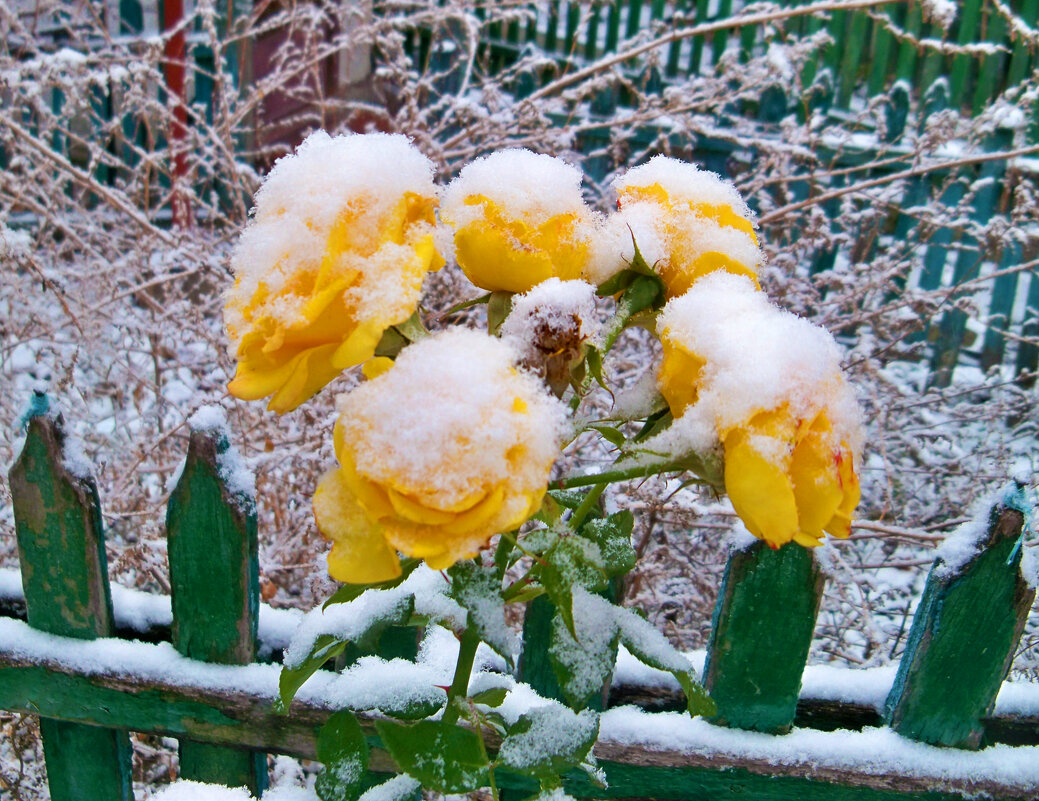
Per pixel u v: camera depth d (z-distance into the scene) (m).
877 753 0.77
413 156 0.50
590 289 0.51
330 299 0.46
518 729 0.58
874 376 1.62
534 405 0.47
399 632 0.80
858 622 1.31
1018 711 0.77
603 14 3.85
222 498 0.77
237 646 0.81
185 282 1.91
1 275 1.44
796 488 0.49
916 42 1.79
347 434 0.46
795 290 1.67
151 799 0.73
